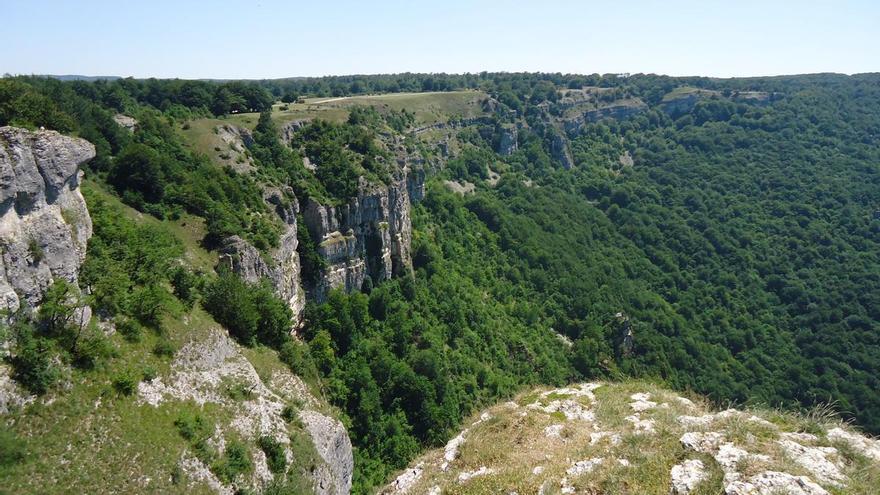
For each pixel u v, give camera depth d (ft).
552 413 67.92
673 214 455.63
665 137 647.97
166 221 183.11
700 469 48.91
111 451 99.60
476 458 62.03
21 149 105.70
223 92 315.99
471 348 249.34
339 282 240.53
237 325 162.30
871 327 316.19
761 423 54.90
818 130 590.96
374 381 202.80
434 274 286.46
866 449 49.67
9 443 88.43
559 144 566.36
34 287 106.11
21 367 98.53
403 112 470.80
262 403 139.54
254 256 190.60
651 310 332.80
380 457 183.32
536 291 322.55
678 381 286.25
